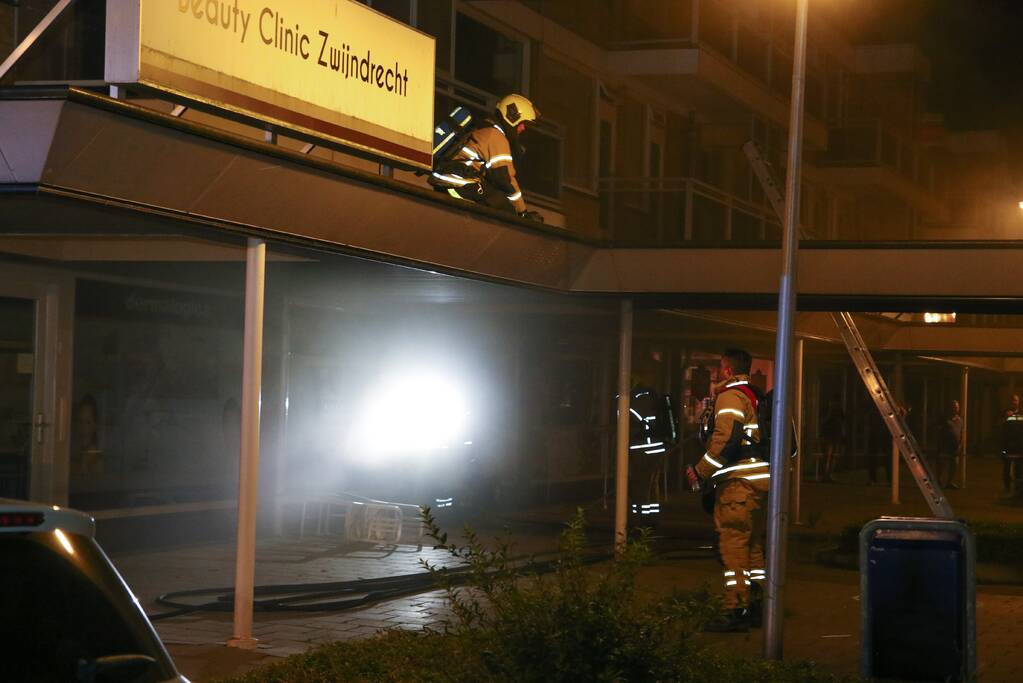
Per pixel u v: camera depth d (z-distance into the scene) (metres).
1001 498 26.64
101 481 12.86
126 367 13.12
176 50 8.39
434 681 6.19
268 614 10.52
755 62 25.72
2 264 11.76
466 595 11.48
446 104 14.46
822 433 30.45
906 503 24.34
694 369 24.48
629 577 6.12
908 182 38.12
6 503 3.75
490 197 13.73
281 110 9.35
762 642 9.02
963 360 30.25
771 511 9.03
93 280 12.68
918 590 8.07
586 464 21.62
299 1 9.47
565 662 5.69
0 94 7.26
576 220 19.86
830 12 34.06
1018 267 12.62
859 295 13.21
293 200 9.41
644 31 22.59
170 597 10.86
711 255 13.59
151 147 7.93
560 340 20.78
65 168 7.59
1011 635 10.69
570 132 20.28
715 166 26.91
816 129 30.69
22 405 12.06
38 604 3.68
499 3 17.69
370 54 10.32
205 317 14.14
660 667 5.89
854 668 9.07
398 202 10.43
